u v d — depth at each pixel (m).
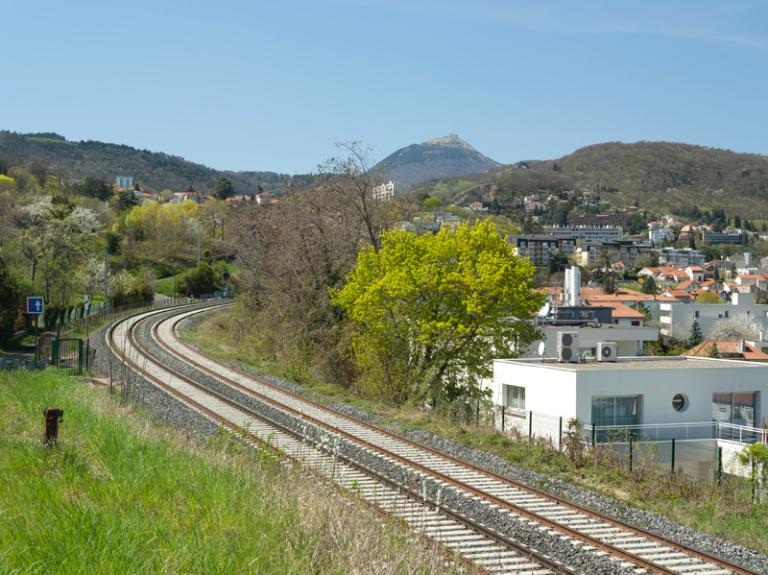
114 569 6.90
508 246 39.91
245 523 9.09
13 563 6.85
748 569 11.75
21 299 49.53
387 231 40.41
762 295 189.12
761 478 20.48
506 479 17.12
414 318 38.16
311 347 43.25
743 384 31.94
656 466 22.33
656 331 47.28
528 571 10.81
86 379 29.64
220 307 86.75
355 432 22.67
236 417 23.91
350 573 8.16
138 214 137.62
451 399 36.84
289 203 53.25
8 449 12.86
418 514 13.42
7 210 96.06
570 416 29.50
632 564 11.69
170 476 11.59
